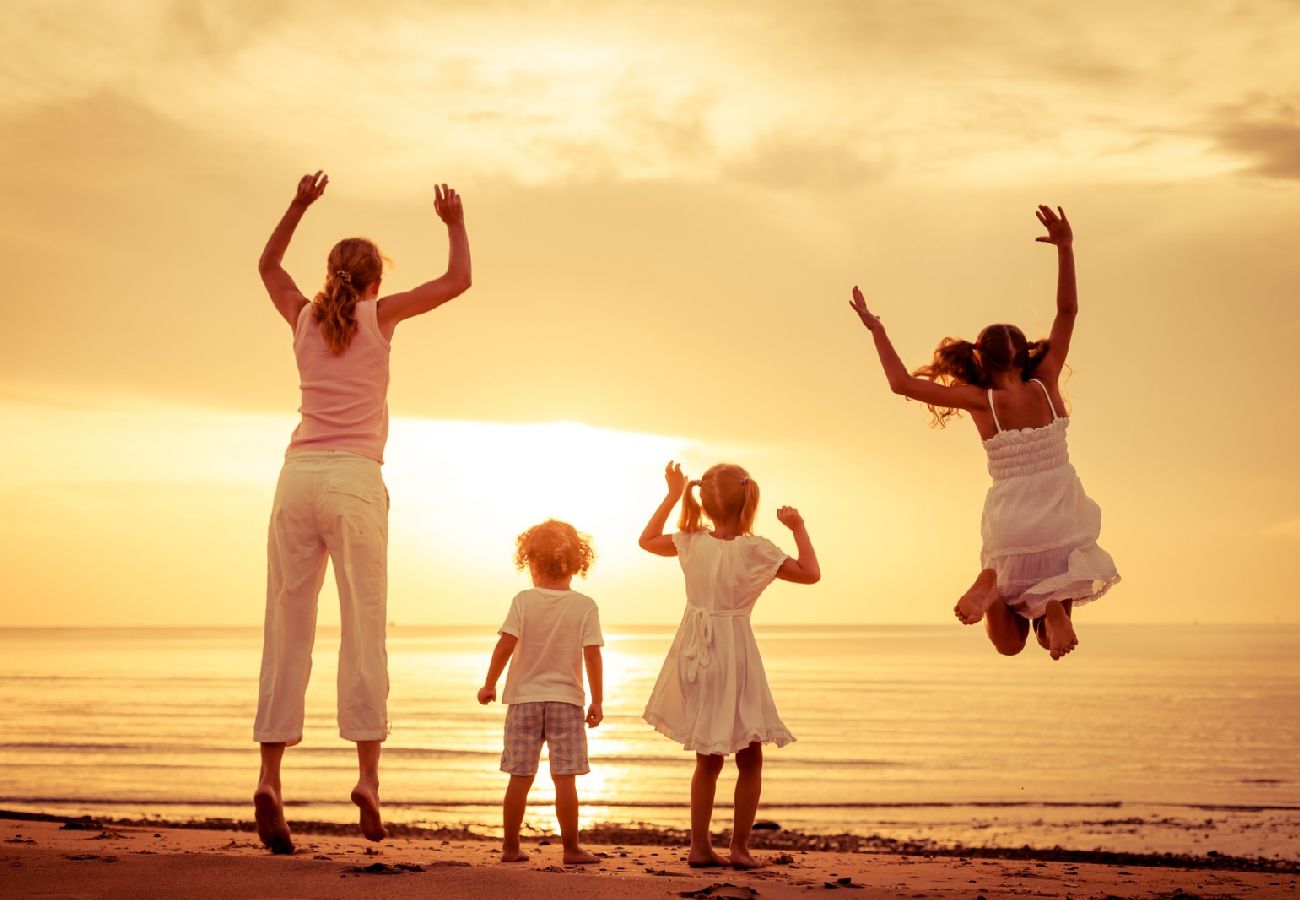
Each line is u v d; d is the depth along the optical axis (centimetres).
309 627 524
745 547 627
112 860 471
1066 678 9588
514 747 642
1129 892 585
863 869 665
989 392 504
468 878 445
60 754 3688
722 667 617
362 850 632
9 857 479
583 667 661
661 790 2972
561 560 659
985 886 584
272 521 521
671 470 659
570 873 486
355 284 533
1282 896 592
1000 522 491
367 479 520
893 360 509
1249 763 3791
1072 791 3050
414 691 7700
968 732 4969
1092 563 474
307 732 4800
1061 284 525
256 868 455
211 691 7169
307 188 561
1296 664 12294
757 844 1934
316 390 522
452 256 539
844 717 5772
